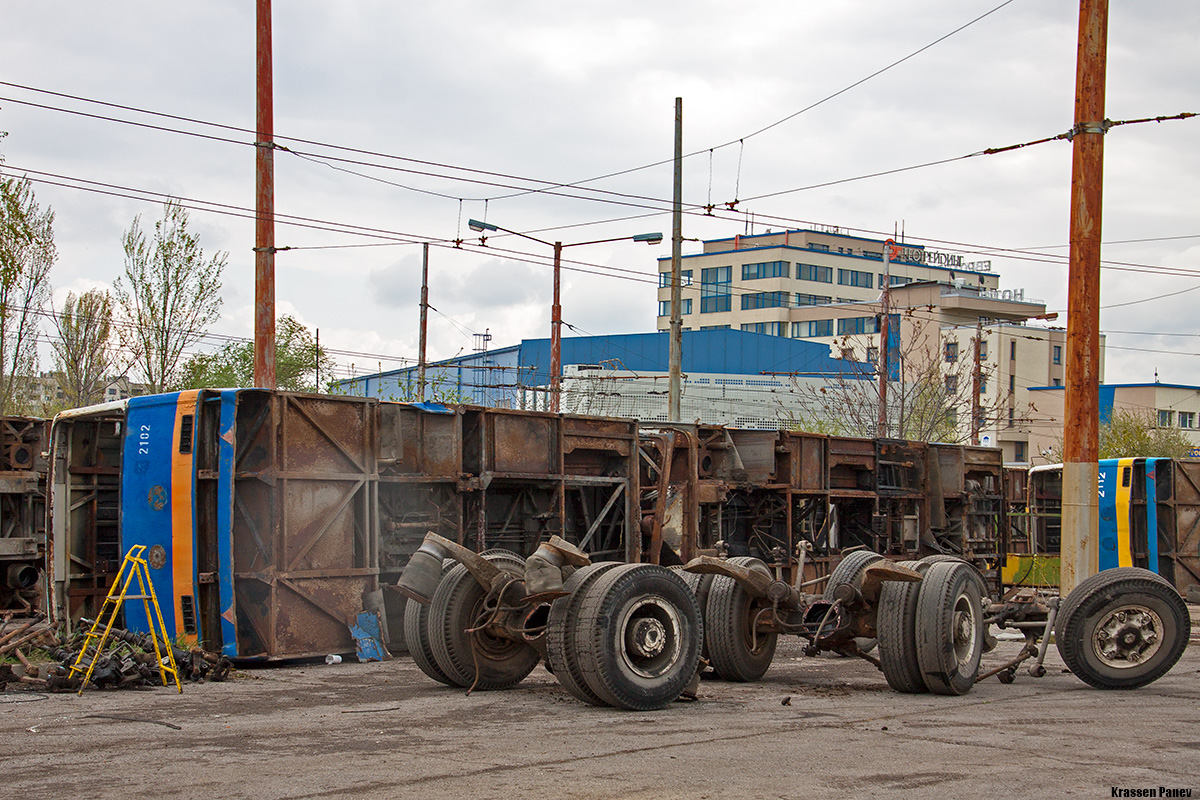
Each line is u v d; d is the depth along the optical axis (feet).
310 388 159.63
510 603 35.27
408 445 50.21
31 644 41.63
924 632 35.04
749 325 385.29
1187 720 30.50
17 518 59.36
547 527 54.80
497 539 53.62
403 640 48.91
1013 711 32.12
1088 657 37.35
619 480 58.34
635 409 198.18
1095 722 30.04
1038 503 92.94
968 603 36.60
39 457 61.16
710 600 39.14
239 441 44.47
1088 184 52.75
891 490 76.28
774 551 64.23
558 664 32.17
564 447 55.52
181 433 43.62
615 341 242.58
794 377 205.98
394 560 49.39
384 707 32.50
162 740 27.02
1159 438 202.49
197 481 43.04
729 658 38.65
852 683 39.14
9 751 25.61
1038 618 41.32
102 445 51.98
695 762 24.31
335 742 26.76
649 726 29.12
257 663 43.78
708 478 65.92
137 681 36.76
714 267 396.37
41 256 126.21
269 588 43.47
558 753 25.34
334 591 45.34
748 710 32.09
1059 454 215.72
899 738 27.40
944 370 268.82
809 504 71.26
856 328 366.02
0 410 120.88
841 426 175.83
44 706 32.53
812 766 23.91
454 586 36.29
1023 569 80.23
